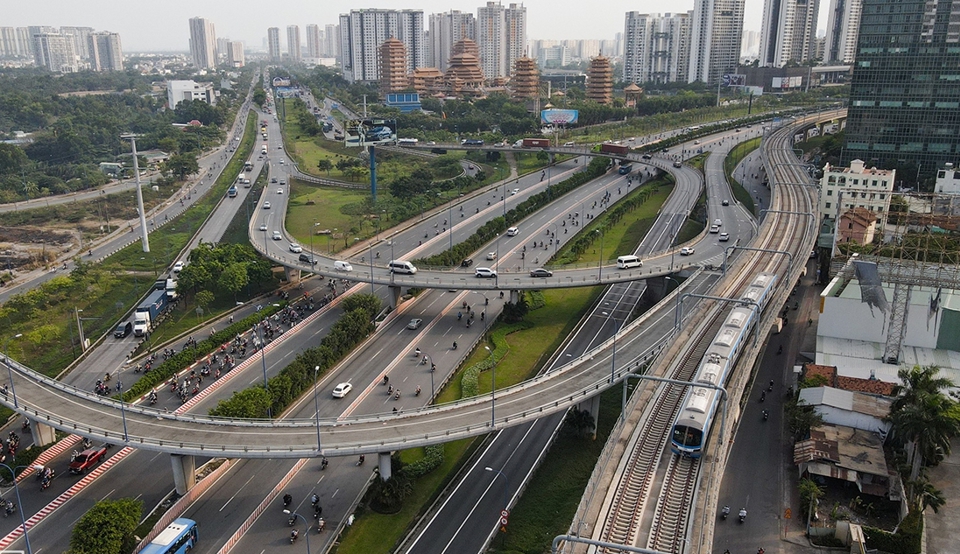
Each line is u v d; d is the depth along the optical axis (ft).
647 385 372.17
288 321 569.23
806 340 517.55
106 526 297.74
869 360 458.91
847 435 375.45
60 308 590.55
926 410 336.49
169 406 434.71
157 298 592.19
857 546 305.94
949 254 525.75
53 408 384.06
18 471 371.35
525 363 501.56
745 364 383.24
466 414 373.20
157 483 365.81
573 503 347.56
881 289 461.37
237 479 369.30
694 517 259.80
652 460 304.09
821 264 641.40
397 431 356.38
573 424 401.08
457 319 572.92
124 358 509.35
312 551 315.78
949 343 467.52
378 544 323.16
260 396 399.44
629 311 593.42
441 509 348.59
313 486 363.35
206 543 319.88
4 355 443.32
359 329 516.32
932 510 335.06
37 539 321.93
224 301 620.49
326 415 421.59
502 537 326.65
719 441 287.28
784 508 338.34
